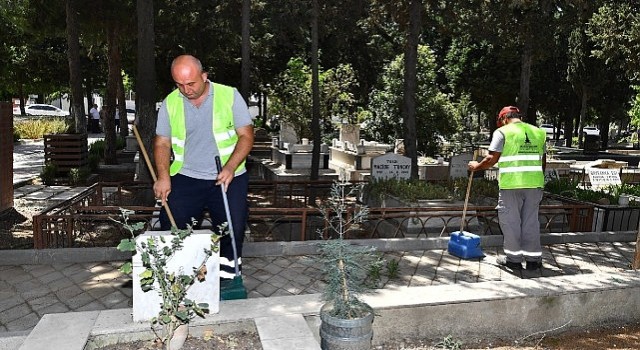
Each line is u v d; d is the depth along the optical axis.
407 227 7.79
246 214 4.23
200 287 3.36
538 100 32.28
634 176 15.63
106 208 6.57
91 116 34.09
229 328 3.34
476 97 32.47
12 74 29.92
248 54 10.95
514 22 13.34
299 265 5.85
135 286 3.20
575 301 4.34
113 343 3.12
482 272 5.81
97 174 14.59
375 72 27.27
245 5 10.82
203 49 19.98
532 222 5.92
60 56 30.38
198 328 3.28
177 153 4.14
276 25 16.75
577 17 14.10
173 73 3.76
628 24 16.94
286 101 20.06
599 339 4.27
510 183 5.82
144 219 7.05
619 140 50.28
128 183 8.59
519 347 4.06
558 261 6.37
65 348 2.90
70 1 13.98
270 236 8.23
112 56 16.45
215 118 4.07
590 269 6.08
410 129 11.12
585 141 27.77
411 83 11.09
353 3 13.20
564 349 4.08
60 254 5.76
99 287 5.05
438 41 32.25
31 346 2.91
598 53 18.50
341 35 15.84
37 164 16.61
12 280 5.21
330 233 8.20
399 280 5.45
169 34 19.09
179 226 4.11
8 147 8.85
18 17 14.69
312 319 3.54
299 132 19.61
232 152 4.14
